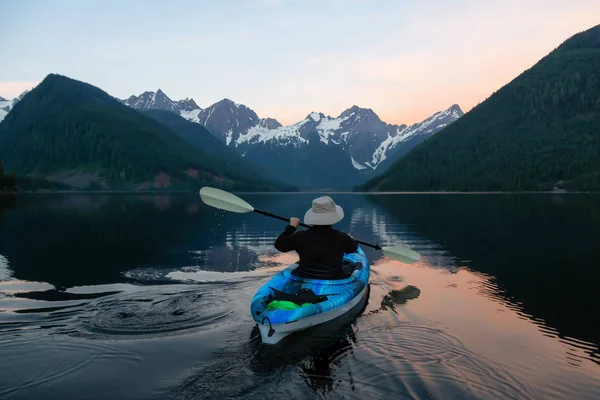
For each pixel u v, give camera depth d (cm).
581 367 435
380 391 375
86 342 498
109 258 1103
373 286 800
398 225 2000
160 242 1419
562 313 626
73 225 1975
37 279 849
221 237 1562
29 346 484
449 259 1091
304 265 621
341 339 505
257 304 527
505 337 520
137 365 433
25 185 17600
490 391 378
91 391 377
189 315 605
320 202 619
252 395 369
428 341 501
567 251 1202
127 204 4388
